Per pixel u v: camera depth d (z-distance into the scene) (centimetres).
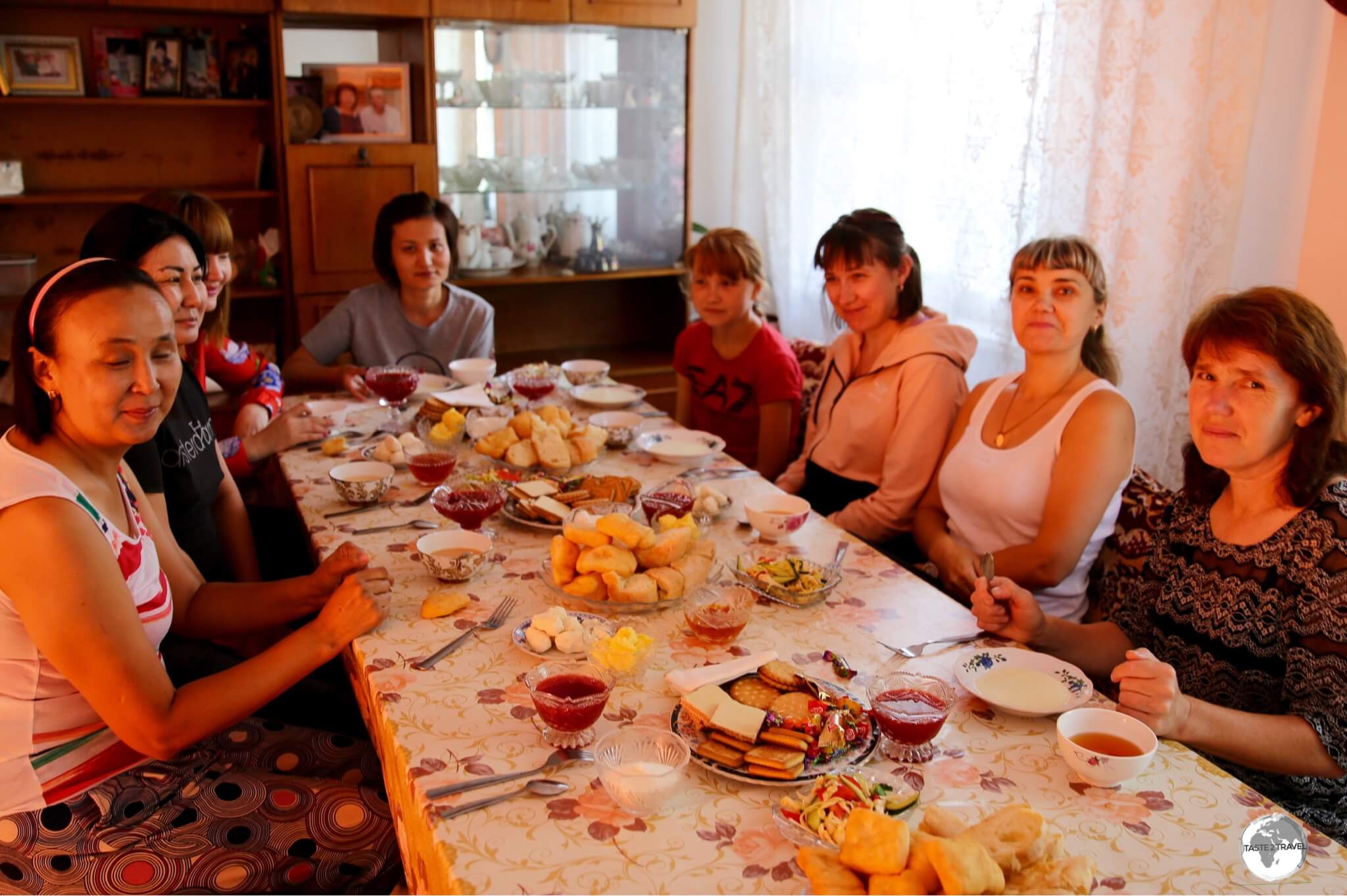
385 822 144
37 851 136
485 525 192
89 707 138
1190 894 97
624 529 156
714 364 292
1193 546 157
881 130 399
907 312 244
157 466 180
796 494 263
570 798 111
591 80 419
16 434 136
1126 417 190
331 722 188
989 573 152
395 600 158
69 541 127
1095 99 285
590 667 125
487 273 417
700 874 99
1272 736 128
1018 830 98
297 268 378
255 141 401
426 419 241
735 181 464
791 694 125
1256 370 138
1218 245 270
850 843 95
